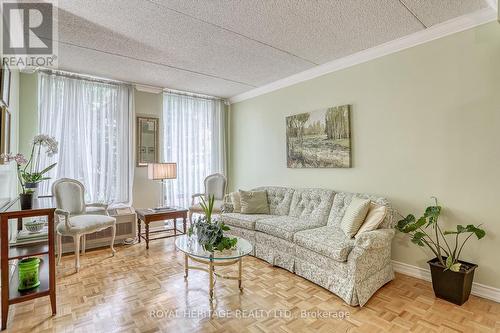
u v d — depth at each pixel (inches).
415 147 111.3
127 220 157.2
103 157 161.2
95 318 81.2
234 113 212.8
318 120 147.7
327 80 144.7
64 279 108.3
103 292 97.5
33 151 131.1
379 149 122.8
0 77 92.5
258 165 191.3
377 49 121.4
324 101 146.3
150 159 178.9
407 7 90.4
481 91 94.8
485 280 93.7
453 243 100.9
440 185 104.3
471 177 97.0
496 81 91.8
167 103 188.4
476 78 95.8
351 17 96.5
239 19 97.7
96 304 89.2
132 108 171.0
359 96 130.4
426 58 107.9
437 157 105.1
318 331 75.3
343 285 92.3
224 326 77.5
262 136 187.5
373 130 125.0
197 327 76.9
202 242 93.8
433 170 106.2
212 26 102.7
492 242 92.5
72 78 151.5
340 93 138.6
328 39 114.0
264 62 139.7
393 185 118.0
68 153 149.2
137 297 94.0
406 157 113.9
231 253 92.6
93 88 158.9
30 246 89.2
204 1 86.6
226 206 159.3
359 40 115.1
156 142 181.2
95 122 158.9
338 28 104.5
